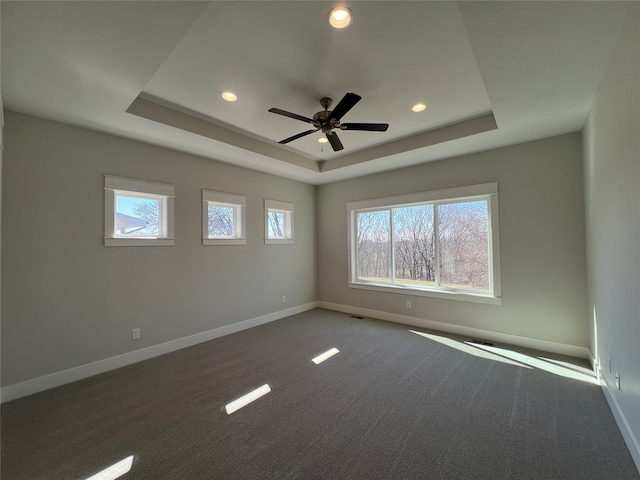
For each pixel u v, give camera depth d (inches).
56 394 96.3
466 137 125.8
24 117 97.7
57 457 67.4
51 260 102.6
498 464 63.6
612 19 58.6
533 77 79.8
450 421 79.2
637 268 60.1
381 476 60.8
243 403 89.4
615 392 78.0
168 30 60.9
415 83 94.0
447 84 94.8
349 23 67.0
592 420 78.3
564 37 63.7
